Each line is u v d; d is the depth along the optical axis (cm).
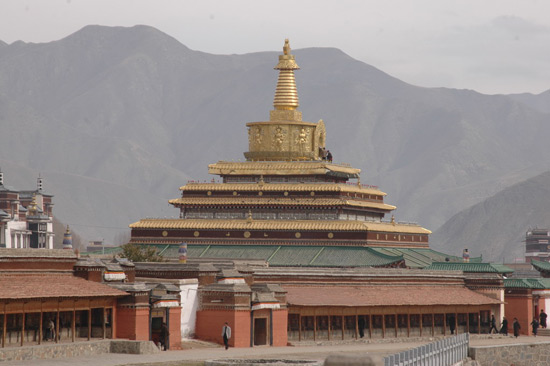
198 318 13700
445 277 17350
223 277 14000
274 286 14075
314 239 18962
